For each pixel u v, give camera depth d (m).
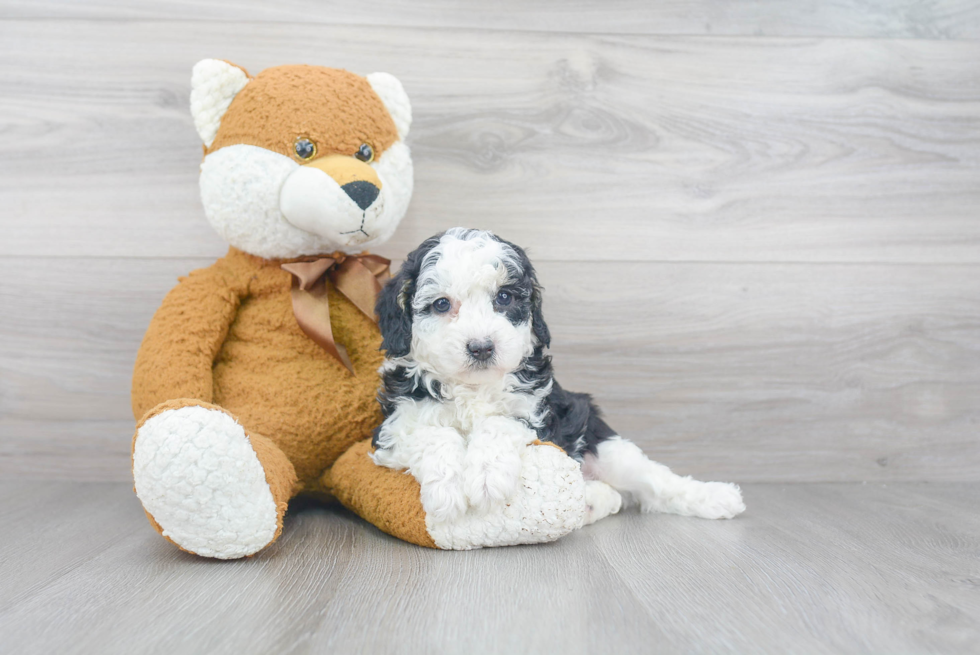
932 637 1.01
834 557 1.39
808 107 2.13
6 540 1.50
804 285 2.15
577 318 2.13
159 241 2.09
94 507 1.79
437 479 1.36
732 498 1.70
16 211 2.06
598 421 1.79
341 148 1.63
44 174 2.06
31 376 2.08
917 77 2.14
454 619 1.07
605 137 2.12
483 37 2.09
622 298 2.14
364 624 1.05
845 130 2.14
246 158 1.60
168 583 1.23
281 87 1.62
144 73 2.06
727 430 2.15
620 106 2.12
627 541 1.49
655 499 1.74
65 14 2.04
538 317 1.56
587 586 1.21
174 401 1.31
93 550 1.42
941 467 2.15
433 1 2.08
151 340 1.62
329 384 1.67
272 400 1.64
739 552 1.41
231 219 1.63
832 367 2.15
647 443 2.15
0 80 2.04
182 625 1.05
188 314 1.64
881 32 2.13
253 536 1.32
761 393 2.15
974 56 2.14
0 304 2.07
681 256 2.14
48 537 1.52
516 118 2.11
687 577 1.26
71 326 2.08
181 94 2.07
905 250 2.15
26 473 2.10
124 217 2.08
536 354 1.59
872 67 2.13
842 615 1.09
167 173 2.08
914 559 1.38
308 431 1.64
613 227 2.13
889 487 2.10
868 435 2.16
